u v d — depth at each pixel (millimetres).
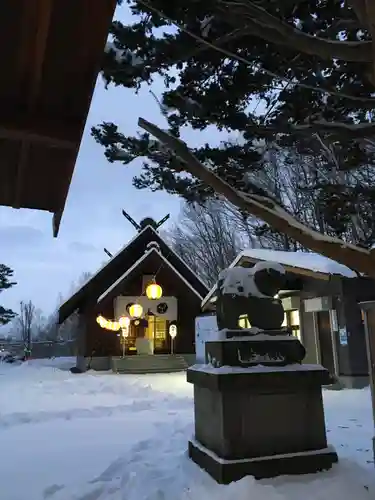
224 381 4930
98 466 6035
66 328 55562
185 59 5363
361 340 13820
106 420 9742
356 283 14086
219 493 4422
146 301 23984
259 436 4988
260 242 26391
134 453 6312
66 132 3309
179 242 36844
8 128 3213
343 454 6117
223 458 4848
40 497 4922
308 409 5211
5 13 2551
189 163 3924
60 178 4156
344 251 3621
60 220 4898
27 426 9219
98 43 2750
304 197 15742
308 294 15500
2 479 5543
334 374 14203
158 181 6613
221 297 5840
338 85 5801
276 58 5434
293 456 4953
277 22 4152
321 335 15109
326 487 4523
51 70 2930
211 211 28562
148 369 22531
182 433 7484
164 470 5410
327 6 5148
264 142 6605
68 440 7777
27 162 3871
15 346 40750
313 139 6543
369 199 6938
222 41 4895
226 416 4934
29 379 19562
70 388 15594
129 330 25125
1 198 4613
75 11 2553
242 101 6074
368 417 8969
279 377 5098
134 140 6004
